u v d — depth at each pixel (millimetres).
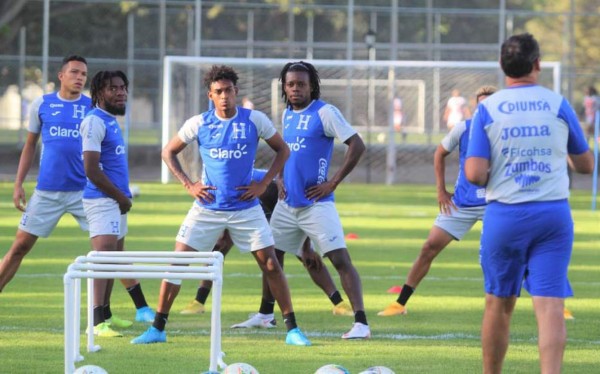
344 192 61812
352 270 20672
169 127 64312
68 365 15781
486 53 74438
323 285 23094
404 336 20688
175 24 75000
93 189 20484
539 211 14500
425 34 74938
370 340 20250
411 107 74125
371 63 63719
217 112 19469
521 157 14617
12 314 22672
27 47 77062
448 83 71438
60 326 21312
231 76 19312
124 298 25406
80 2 74375
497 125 14719
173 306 24312
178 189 61000
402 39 75125
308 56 74688
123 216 21156
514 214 14594
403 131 72688
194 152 64562
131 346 19297
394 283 28500
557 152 14664
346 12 75188
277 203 21344
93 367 14727
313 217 20688
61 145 21828
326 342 20000
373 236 40000
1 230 39656
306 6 73188
